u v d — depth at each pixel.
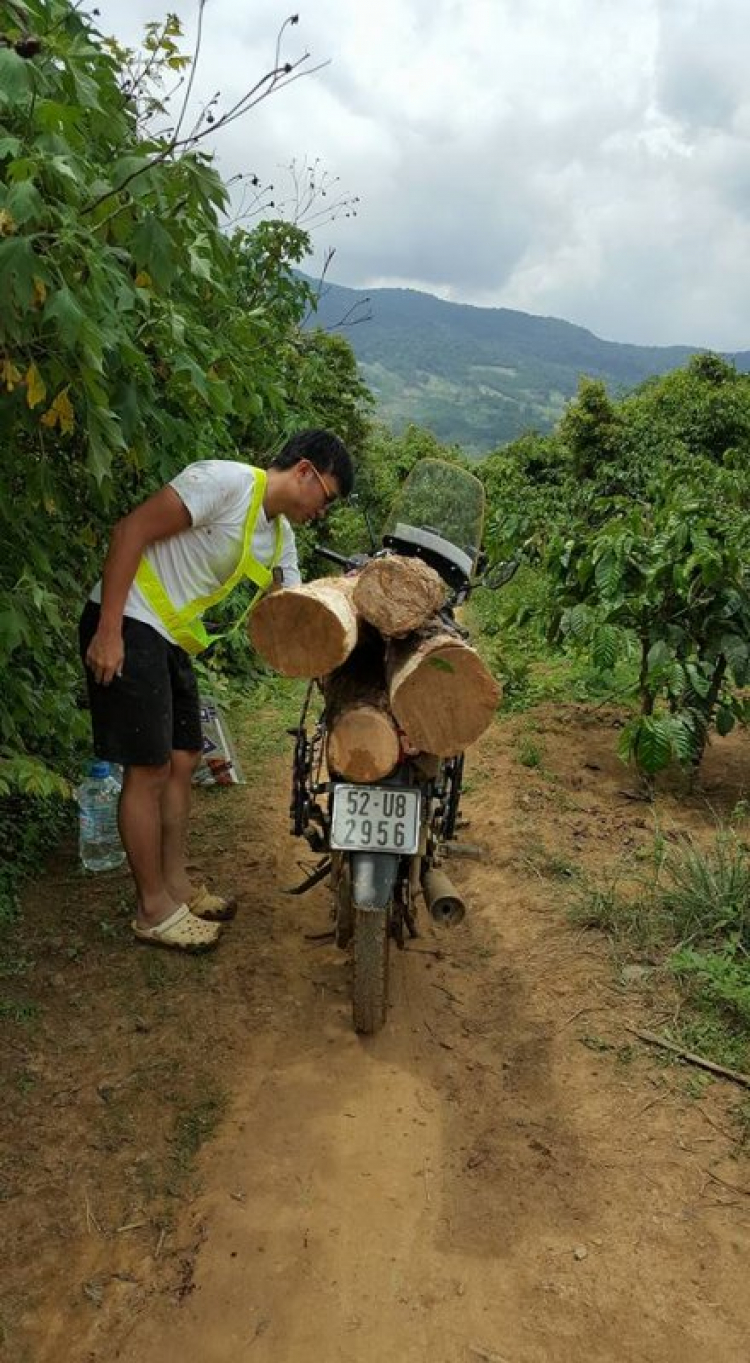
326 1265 2.30
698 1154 2.65
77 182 2.42
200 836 4.61
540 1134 2.73
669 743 4.68
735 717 5.49
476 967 3.57
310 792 3.40
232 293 4.25
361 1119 2.78
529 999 3.36
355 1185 2.54
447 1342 2.12
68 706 3.84
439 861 3.57
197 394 3.40
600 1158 2.64
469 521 4.25
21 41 2.27
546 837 4.58
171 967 3.45
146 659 3.20
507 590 10.77
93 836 4.06
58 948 3.50
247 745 5.92
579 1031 3.17
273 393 4.29
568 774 5.43
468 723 2.85
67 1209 2.42
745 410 20.62
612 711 6.56
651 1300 2.22
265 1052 3.06
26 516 3.20
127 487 3.92
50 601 3.27
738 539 4.82
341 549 12.65
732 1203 2.49
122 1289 2.22
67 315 2.30
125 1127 2.70
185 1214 2.43
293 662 2.92
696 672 4.70
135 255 2.63
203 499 3.11
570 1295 2.23
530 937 3.75
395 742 2.95
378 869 2.99
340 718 2.99
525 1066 3.02
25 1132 2.65
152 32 3.39
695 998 3.27
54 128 2.41
